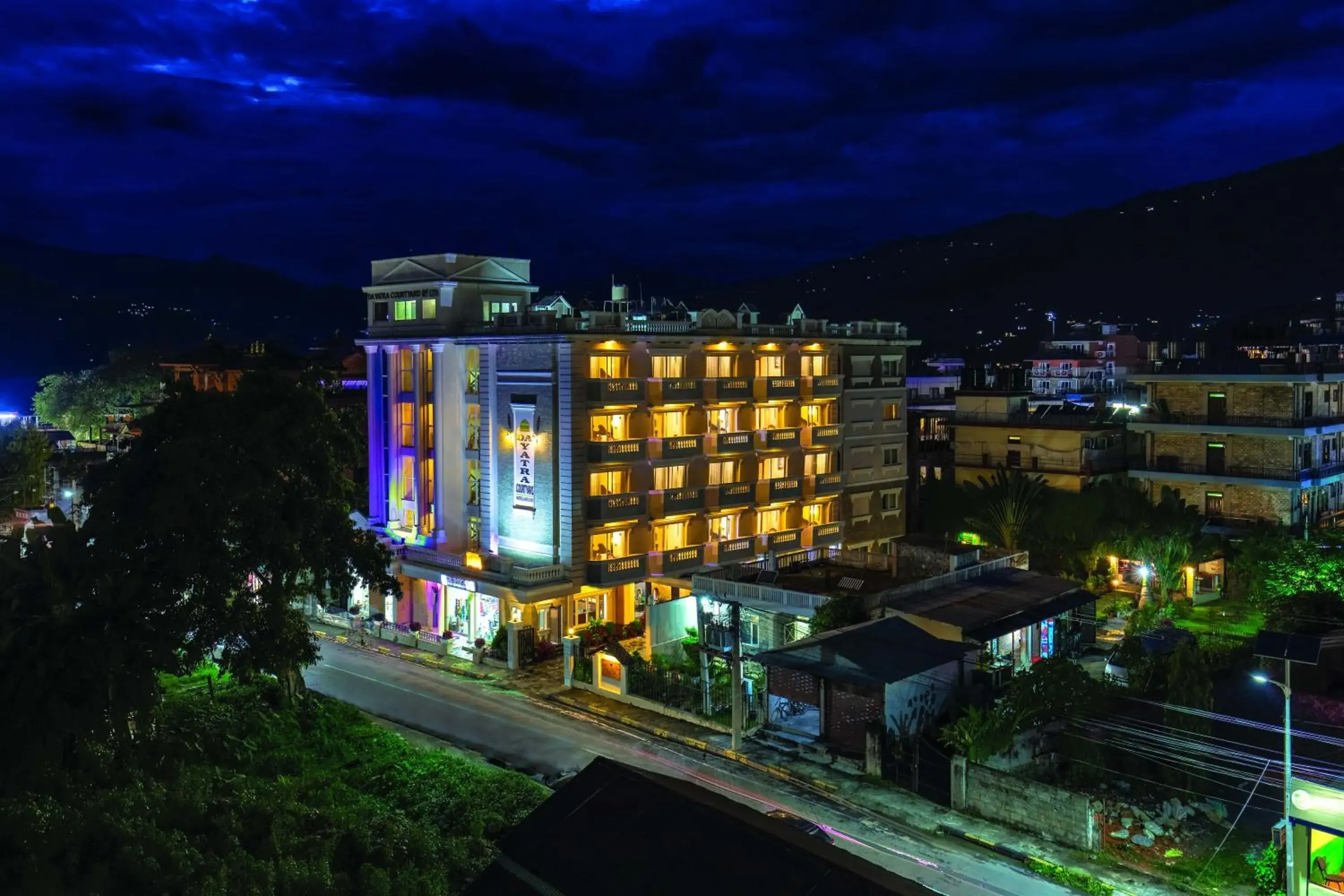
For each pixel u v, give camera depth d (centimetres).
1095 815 3048
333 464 4153
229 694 4156
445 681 4994
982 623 4212
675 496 5806
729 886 1438
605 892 1501
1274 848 2839
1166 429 6775
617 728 4291
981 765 3366
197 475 3538
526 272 6381
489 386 5794
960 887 2861
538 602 5350
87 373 13188
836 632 4031
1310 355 7638
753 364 6419
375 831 2680
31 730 2722
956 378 12350
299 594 4125
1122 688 4006
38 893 2039
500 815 3073
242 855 2309
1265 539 5559
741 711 3984
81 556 3288
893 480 7375
